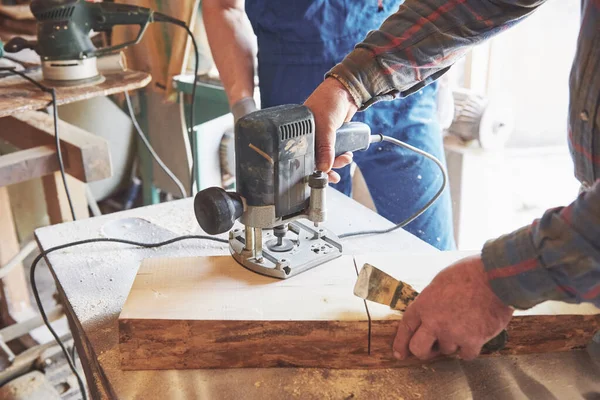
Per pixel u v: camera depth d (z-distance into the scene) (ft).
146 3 6.47
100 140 4.67
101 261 3.48
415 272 2.94
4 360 5.50
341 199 4.21
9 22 6.37
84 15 4.85
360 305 2.69
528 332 2.68
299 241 3.22
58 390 5.51
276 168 2.73
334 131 3.04
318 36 4.10
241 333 2.60
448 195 4.75
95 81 4.97
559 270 2.09
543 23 6.98
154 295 2.74
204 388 2.57
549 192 7.43
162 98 6.93
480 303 2.30
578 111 2.52
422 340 2.45
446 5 3.14
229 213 2.67
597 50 2.36
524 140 7.75
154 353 2.63
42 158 4.56
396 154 4.52
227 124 6.01
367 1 4.10
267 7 4.13
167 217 4.03
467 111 6.23
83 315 3.01
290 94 4.31
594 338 2.61
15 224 7.75
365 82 3.16
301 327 2.59
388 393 2.55
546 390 2.54
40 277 7.63
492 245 2.28
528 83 7.36
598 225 1.96
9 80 4.98
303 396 2.53
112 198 8.79
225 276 2.92
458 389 2.56
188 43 6.44
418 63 3.22
